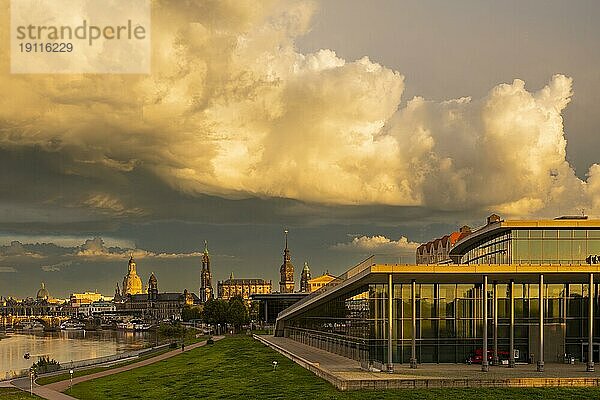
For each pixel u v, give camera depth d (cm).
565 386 7669
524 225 9369
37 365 13162
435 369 8644
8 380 10631
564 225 9338
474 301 9312
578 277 8900
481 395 7206
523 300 9419
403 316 9194
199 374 10375
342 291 10444
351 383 7544
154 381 9900
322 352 11862
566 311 9412
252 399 7575
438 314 9275
